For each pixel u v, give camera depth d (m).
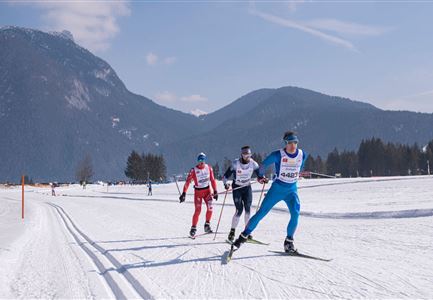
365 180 35.38
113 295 5.65
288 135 6.99
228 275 6.09
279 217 15.14
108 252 8.24
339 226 10.98
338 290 5.20
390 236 8.84
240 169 8.77
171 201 27.48
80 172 119.31
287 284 5.53
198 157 9.88
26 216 18.31
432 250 7.27
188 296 5.22
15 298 5.67
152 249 8.39
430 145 90.19
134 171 106.12
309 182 38.41
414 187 25.52
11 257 8.27
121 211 18.97
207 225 10.19
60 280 6.51
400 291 5.08
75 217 16.80
